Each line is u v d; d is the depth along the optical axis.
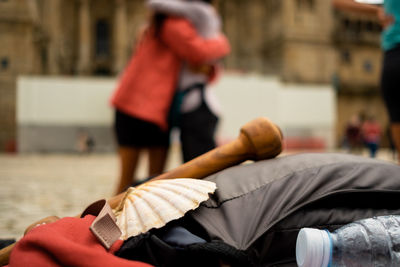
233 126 28.53
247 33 47.88
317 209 1.53
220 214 1.46
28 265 1.14
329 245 1.21
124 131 3.08
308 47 43.47
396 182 1.60
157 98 2.95
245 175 1.60
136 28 47.22
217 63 3.03
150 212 1.40
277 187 1.53
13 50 33.03
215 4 3.04
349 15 45.62
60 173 11.95
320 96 31.41
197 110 2.97
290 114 30.97
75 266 1.13
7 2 33.19
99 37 47.50
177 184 1.54
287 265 1.49
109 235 1.33
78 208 5.06
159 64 2.97
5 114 32.66
